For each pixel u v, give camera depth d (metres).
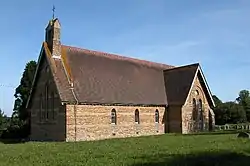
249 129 56.06
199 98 52.28
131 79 48.09
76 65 41.97
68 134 37.12
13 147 28.91
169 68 57.78
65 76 39.50
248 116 81.56
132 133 44.09
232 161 17.34
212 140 31.41
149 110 47.06
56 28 40.78
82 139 38.19
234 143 27.31
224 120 72.19
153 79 52.12
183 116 48.50
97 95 40.81
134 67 50.84
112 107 41.91
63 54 41.56
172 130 49.34
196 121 51.03
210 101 54.56
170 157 19.06
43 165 16.73
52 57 40.03
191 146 25.88
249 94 103.38
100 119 40.34
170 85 52.59
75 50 43.69
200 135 40.78
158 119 48.44
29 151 24.41
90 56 45.03
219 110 72.62
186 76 51.88
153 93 49.31
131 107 44.41
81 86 40.12
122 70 48.06
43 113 41.00
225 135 39.25
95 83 42.12
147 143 29.92
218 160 17.66
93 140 37.19
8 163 17.83
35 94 42.66
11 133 51.59
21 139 46.09
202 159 18.03
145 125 46.12
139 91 47.34
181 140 32.75
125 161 17.61
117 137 41.84
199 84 52.56
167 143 29.38
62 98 37.06
